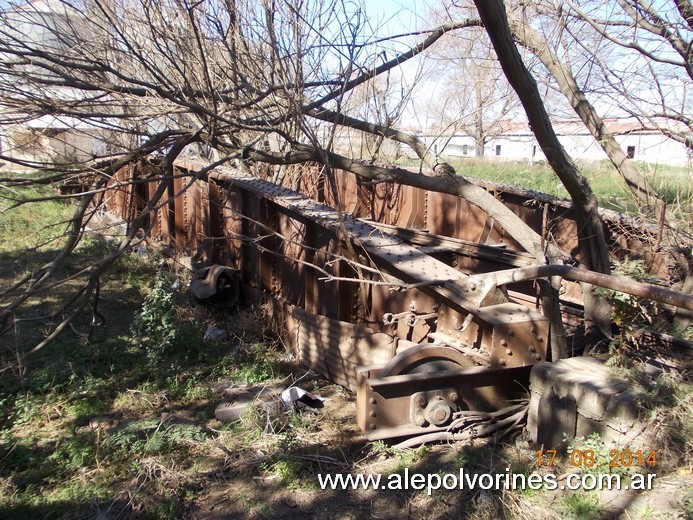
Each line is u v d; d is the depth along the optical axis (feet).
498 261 20.45
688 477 11.79
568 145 22.61
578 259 19.95
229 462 14.73
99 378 19.56
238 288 25.00
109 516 12.86
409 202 28.09
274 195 21.67
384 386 14.35
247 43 17.99
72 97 18.21
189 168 30.30
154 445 15.10
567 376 14.08
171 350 21.31
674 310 17.10
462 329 15.14
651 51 18.45
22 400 17.46
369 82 21.42
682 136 17.89
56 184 17.92
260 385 19.01
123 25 18.78
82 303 16.39
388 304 17.84
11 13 17.37
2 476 14.33
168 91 16.84
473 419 15.08
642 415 12.64
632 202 19.06
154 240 35.40
